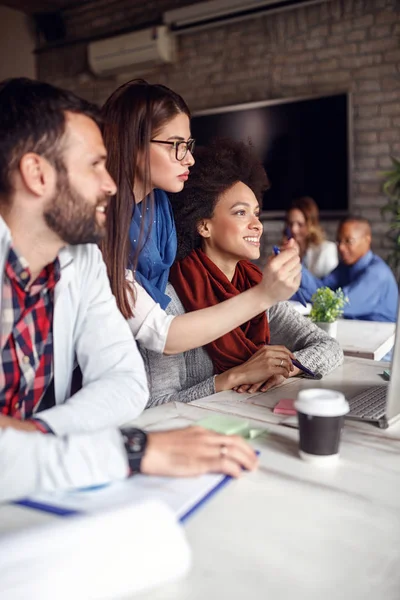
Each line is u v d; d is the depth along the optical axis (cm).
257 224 156
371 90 418
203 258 159
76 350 113
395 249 407
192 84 496
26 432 79
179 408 116
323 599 57
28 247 98
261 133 464
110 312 113
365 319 321
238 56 470
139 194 138
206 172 155
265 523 71
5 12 561
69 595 54
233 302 126
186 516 71
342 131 429
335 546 66
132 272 132
